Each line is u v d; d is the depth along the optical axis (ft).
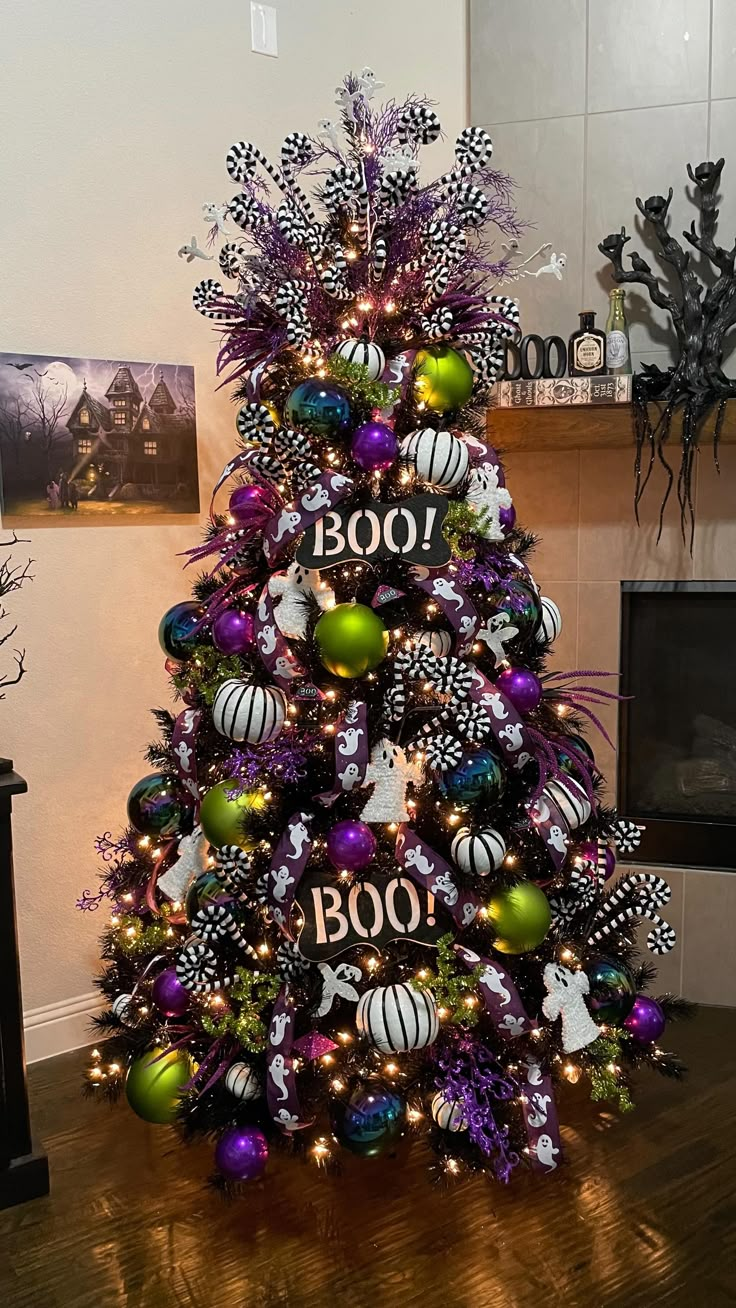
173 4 7.32
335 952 5.33
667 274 8.01
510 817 5.52
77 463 7.23
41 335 7.04
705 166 7.57
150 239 7.44
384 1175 6.09
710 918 8.34
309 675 5.32
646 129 7.91
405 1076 5.60
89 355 7.25
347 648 4.96
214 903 5.61
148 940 6.18
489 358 5.69
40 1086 7.19
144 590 7.73
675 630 8.38
